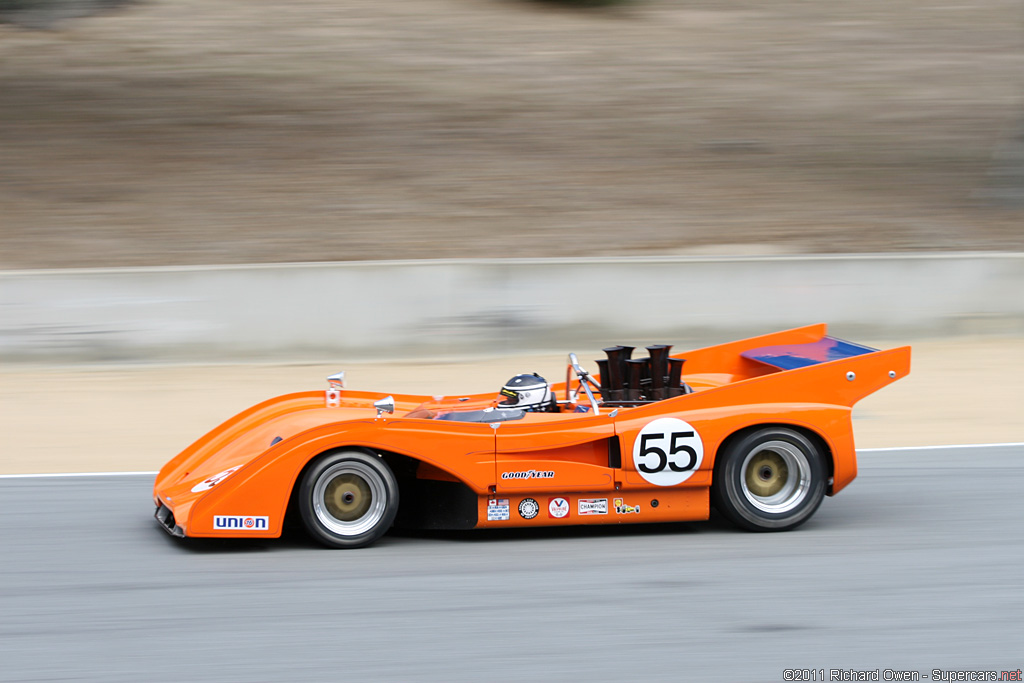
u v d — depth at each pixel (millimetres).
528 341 45062
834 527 23109
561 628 17391
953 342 47750
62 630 17297
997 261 48062
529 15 104938
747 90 89812
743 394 22812
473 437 21500
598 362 25672
